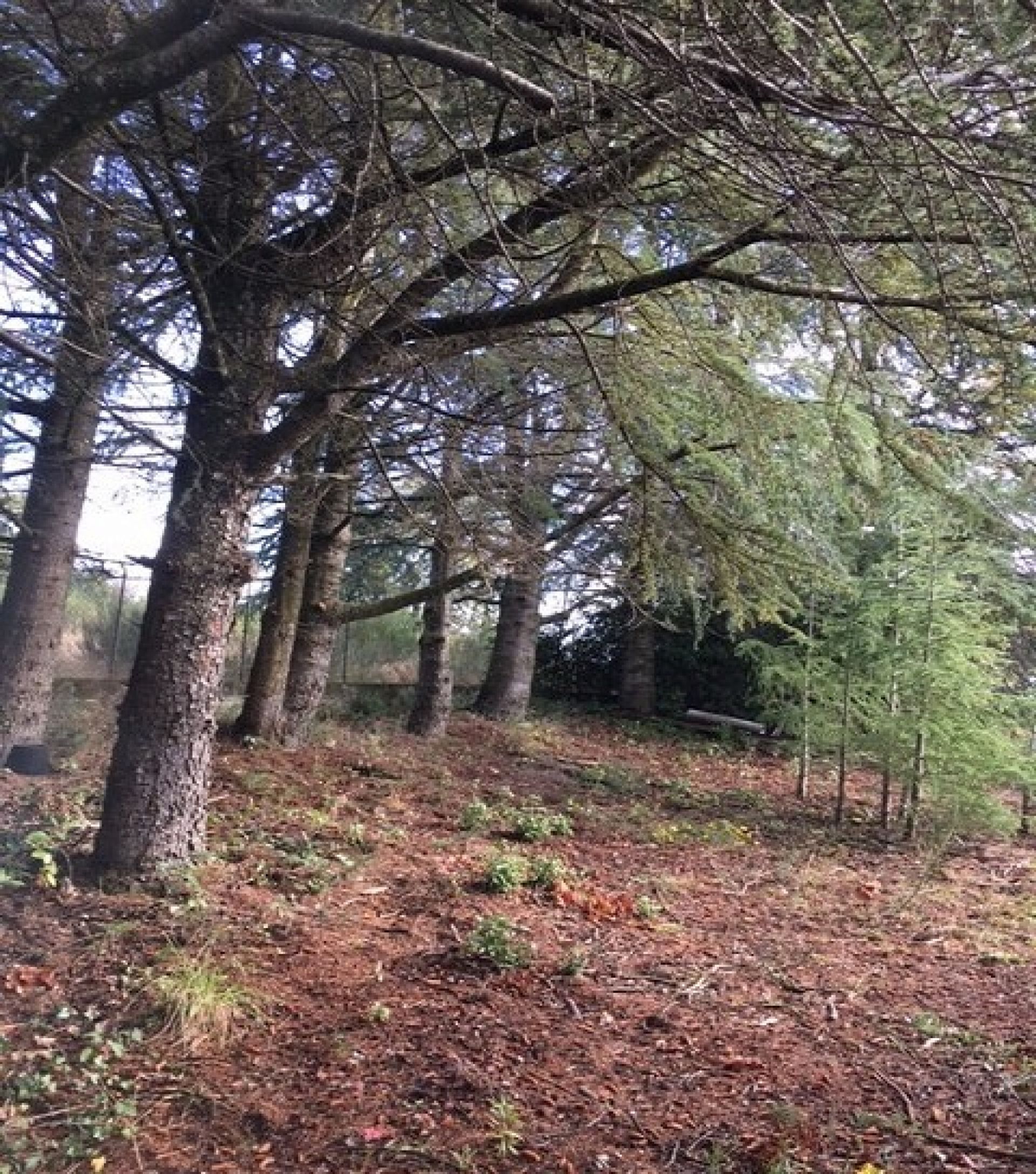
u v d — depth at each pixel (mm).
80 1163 3789
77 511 8375
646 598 6727
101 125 3812
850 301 4359
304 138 4648
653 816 10172
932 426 4832
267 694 9797
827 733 11016
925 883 8602
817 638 11609
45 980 4848
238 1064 4453
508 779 10852
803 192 3189
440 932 5984
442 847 7746
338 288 5371
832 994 5820
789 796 12219
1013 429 4195
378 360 5512
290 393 6051
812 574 6184
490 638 18484
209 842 6738
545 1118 4203
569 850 8438
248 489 5918
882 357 4715
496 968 5543
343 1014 4895
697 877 8172
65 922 5344
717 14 2965
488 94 4441
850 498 6230
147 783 5820
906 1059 5039
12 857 5801
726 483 6328
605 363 5922
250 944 5422
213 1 3582
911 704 10188
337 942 5645
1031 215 3049
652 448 5945
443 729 12258
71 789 7375
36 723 8227
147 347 5285
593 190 4430
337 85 4473
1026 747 10500
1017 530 5285
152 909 5527
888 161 2980
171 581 5859
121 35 4340
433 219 4676
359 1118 4113
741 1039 5094
